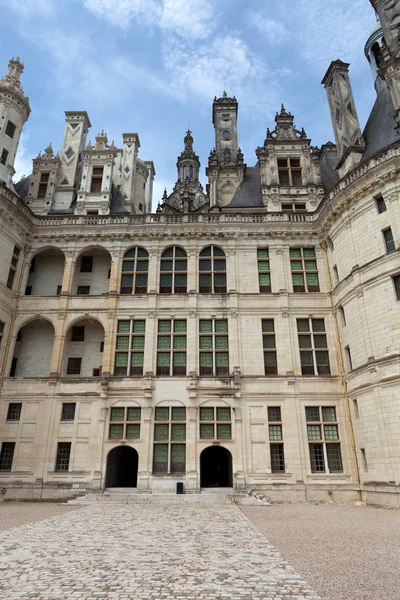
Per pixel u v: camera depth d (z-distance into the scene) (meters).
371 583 8.49
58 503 25.88
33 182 39.12
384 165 27.66
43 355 34.38
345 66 36.47
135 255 35.28
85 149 39.38
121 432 30.19
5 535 13.63
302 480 28.31
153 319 32.91
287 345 31.86
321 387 30.70
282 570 9.41
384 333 26.27
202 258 35.12
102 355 34.34
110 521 17.16
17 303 33.44
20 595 7.61
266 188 37.34
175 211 60.66
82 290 36.00
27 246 35.03
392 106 32.47
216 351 32.19
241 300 33.38
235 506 23.80
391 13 32.72
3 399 30.94
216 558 10.49
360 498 27.52
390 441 24.52
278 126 39.62
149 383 30.77
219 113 45.75
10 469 29.47
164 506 23.58
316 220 34.69
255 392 30.69
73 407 30.98
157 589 8.02
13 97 37.00
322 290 33.69
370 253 28.27
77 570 9.30
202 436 29.84
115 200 40.06
